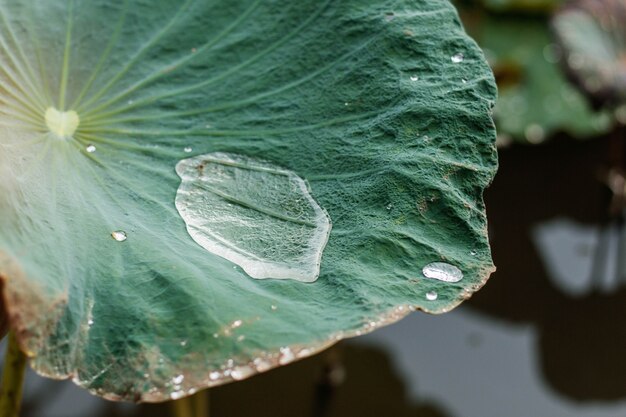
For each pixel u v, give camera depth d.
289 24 0.71
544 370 1.14
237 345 0.59
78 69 0.70
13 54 0.69
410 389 1.10
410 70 0.69
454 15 0.70
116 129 0.69
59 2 0.72
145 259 0.63
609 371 1.16
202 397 0.92
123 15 0.72
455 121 0.67
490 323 1.21
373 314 0.60
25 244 0.60
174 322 0.60
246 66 0.71
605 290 1.28
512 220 1.38
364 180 0.66
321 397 1.07
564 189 1.42
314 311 0.61
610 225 1.38
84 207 0.65
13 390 0.66
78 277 0.61
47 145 0.67
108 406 1.02
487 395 1.10
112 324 0.60
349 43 0.70
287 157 0.68
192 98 0.70
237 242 0.64
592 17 1.30
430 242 0.64
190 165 0.68
